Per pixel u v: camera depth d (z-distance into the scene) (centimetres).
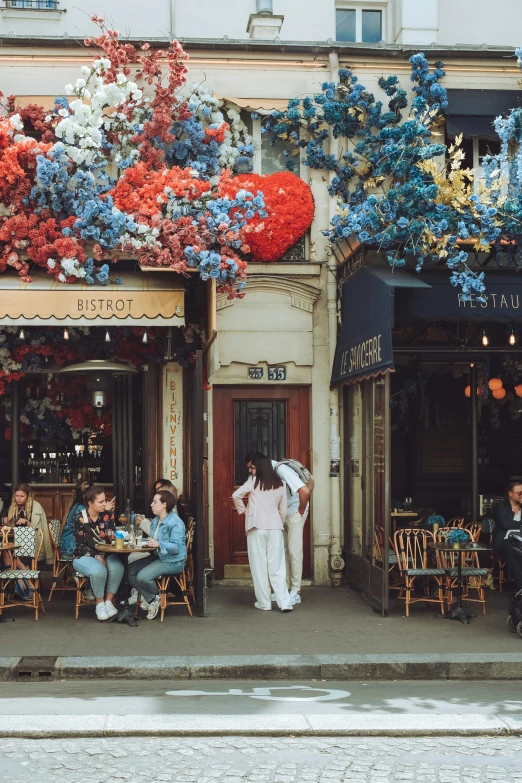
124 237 1123
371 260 1168
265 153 1325
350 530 1295
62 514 1298
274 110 1300
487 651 932
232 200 1154
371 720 705
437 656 903
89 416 1313
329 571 1308
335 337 1302
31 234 1138
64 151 1138
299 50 1298
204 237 1150
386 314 1040
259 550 1140
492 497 1414
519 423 1588
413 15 1476
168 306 1127
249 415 1315
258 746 651
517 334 1332
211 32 1471
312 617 1096
